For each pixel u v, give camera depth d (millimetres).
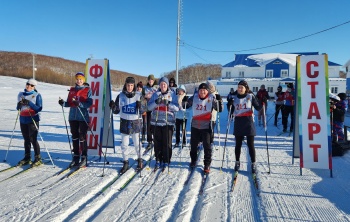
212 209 3281
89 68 5504
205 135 4625
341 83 30359
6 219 2926
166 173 4535
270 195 3689
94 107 5391
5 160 5008
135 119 4598
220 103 4605
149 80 6617
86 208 3213
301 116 4625
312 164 4527
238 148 4648
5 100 17797
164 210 3199
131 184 4035
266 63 35781
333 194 3734
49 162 5023
